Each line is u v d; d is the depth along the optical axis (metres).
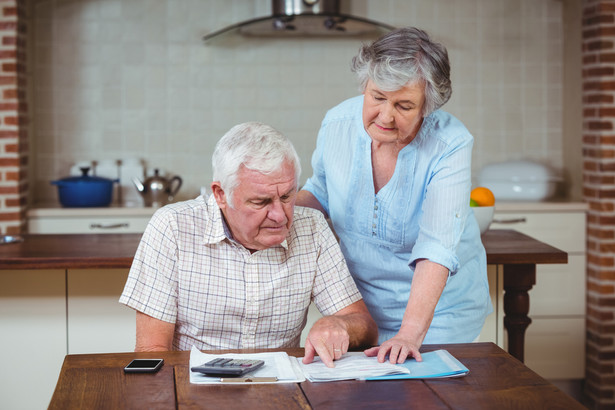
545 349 3.99
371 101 1.66
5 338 2.47
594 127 3.89
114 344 2.49
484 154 4.50
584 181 4.02
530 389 1.44
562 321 3.97
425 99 1.65
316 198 2.18
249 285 1.78
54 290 2.47
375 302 2.07
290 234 1.83
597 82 3.85
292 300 1.82
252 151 1.59
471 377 1.51
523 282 2.49
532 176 4.13
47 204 4.17
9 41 3.71
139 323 1.78
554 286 3.97
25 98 3.93
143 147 4.38
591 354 3.93
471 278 2.08
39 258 2.35
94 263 2.36
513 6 4.44
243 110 4.39
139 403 1.37
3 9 3.70
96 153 4.36
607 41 3.81
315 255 1.85
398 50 1.58
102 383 1.48
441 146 1.82
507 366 1.58
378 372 1.51
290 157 1.61
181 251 1.77
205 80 4.37
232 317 1.80
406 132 1.68
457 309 2.04
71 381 1.49
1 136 3.72
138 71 4.34
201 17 4.34
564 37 4.45
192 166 4.41
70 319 2.48
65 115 4.32
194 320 1.80
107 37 4.31
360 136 1.92
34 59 4.27
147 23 4.33
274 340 1.85
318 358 1.63
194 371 1.52
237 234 1.73
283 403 1.37
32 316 2.47
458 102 4.48
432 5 4.42
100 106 4.34
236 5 4.35
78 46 4.30
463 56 4.45
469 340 2.08
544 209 3.95
